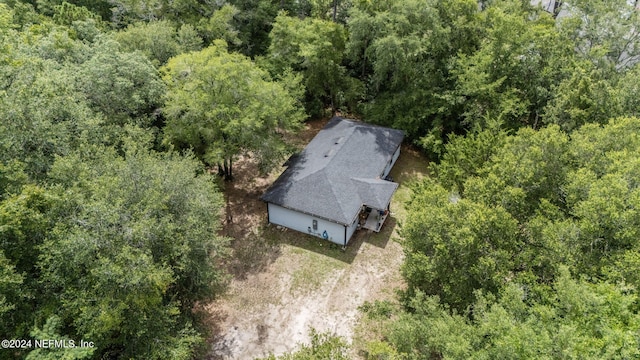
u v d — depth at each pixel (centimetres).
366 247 2788
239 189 3294
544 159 2133
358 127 3428
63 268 1667
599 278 1744
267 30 4259
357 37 3491
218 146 2786
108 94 2545
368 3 3488
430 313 1828
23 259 1691
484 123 3241
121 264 1622
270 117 2880
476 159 2527
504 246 1866
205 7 3866
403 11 3291
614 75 3178
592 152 2162
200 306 2319
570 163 2161
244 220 3000
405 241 2089
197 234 1944
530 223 1911
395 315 2231
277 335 2244
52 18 3850
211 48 2973
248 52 4081
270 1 4106
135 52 2777
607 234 1791
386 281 2548
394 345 1897
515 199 1997
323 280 2552
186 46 3416
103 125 2509
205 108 2747
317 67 3675
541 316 1502
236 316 2339
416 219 1972
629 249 1764
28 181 1825
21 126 1891
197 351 2131
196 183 2109
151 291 1681
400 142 3444
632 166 1900
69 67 2556
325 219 2698
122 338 1741
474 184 2145
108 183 1786
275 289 2494
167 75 2862
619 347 1355
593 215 1772
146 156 2083
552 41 3212
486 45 3381
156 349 1700
